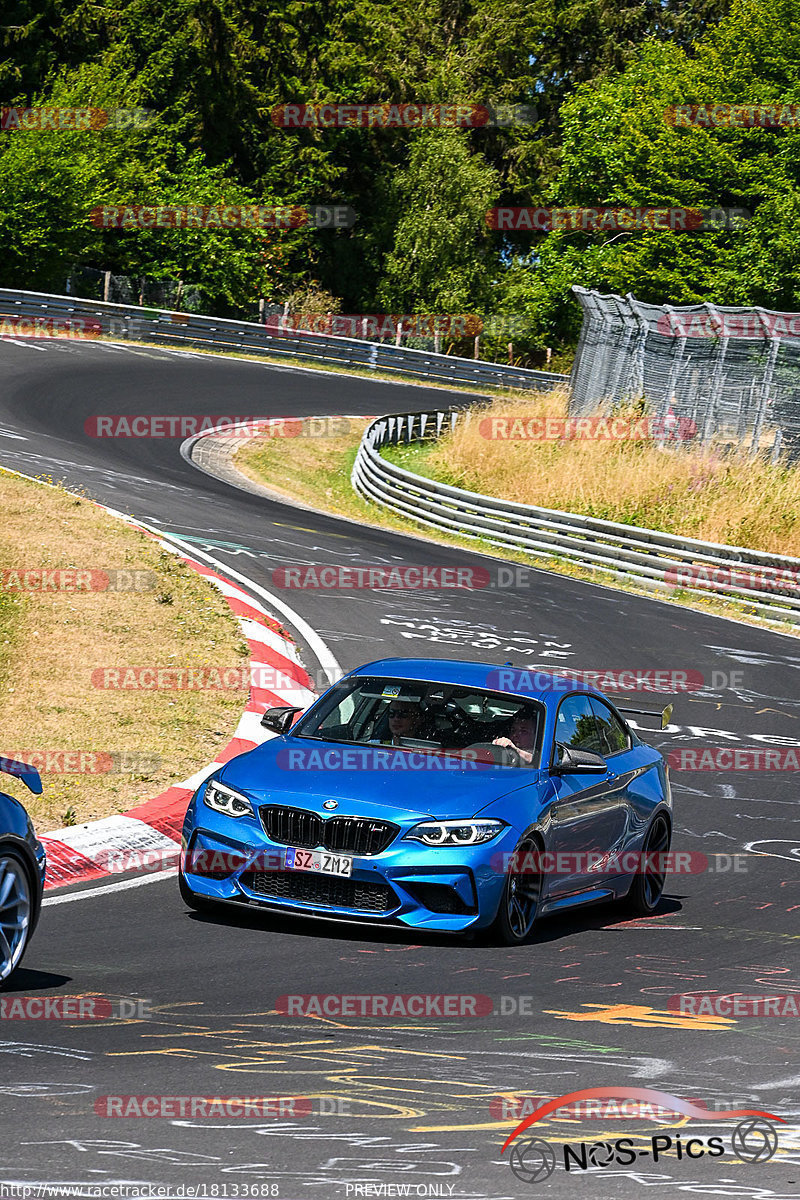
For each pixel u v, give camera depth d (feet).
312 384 375.04
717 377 252.42
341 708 71.67
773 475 232.73
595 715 76.23
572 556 210.79
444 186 581.94
